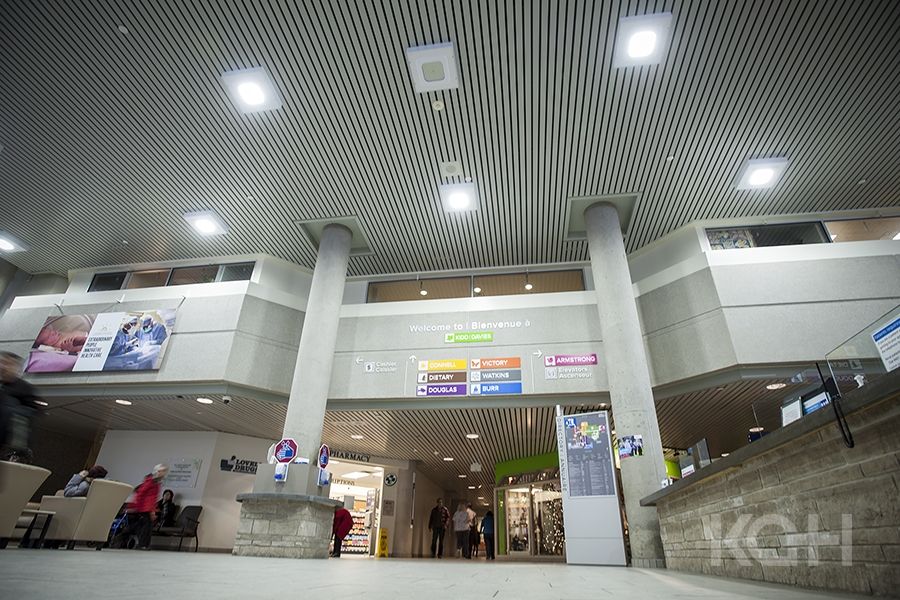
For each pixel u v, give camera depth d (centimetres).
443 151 784
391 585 235
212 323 932
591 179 838
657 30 591
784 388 794
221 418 1058
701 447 522
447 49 612
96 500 585
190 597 153
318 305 882
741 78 662
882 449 198
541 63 642
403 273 1105
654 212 914
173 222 967
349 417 980
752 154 784
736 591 228
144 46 629
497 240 993
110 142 780
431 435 1125
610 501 677
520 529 1309
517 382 867
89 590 159
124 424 1152
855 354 247
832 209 913
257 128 747
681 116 720
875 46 619
